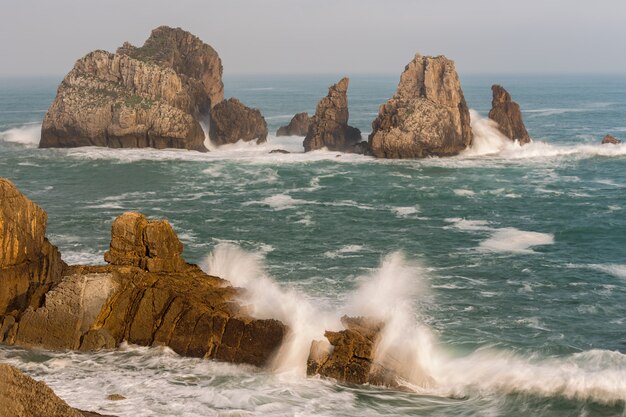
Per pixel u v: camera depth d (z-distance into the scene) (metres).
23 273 38.28
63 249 54.47
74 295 36.25
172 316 36.06
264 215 68.56
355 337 33.97
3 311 37.56
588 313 43.22
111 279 36.94
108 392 31.45
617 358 34.91
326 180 87.25
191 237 60.06
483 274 50.50
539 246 58.19
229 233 61.50
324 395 31.69
